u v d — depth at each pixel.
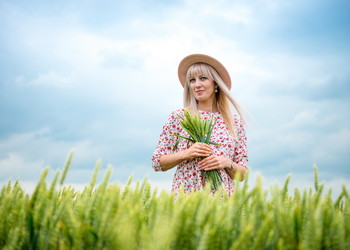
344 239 0.93
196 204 1.02
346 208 1.07
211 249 0.87
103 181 1.03
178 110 3.45
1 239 1.01
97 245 0.90
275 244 0.93
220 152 3.29
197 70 3.48
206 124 3.12
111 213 0.94
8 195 1.06
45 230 0.96
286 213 0.97
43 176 1.03
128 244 0.86
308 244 0.87
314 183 1.22
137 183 1.25
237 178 1.10
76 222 0.92
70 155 1.08
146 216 1.14
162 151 3.33
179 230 0.91
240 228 0.99
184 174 3.21
